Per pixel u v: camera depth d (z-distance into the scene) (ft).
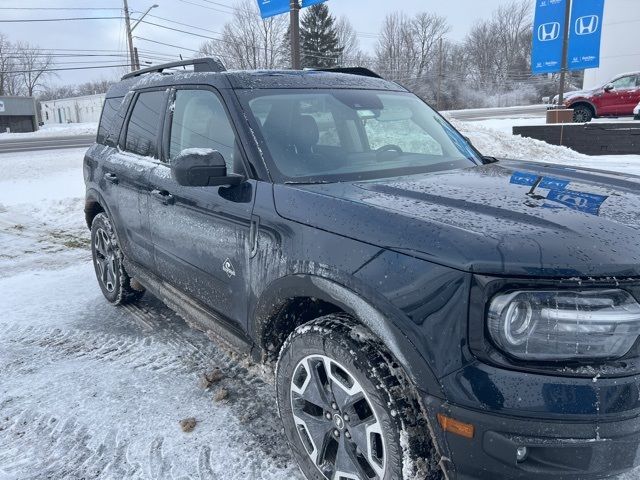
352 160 9.57
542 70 61.05
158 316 14.73
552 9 58.65
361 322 6.94
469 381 5.63
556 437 5.44
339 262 6.77
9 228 27.04
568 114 57.98
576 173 9.59
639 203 7.48
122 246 13.75
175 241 10.65
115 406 10.38
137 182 12.09
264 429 9.53
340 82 11.35
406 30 271.28
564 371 5.53
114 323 14.35
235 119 9.34
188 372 11.64
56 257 21.42
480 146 45.91
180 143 11.03
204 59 11.56
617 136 45.29
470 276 5.64
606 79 101.45
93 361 12.27
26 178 45.60
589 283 5.52
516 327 5.57
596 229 6.20
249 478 8.30
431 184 8.23
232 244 8.80
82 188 37.78
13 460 8.89
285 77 10.73
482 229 6.09
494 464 5.64
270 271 7.88
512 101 257.96
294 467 8.52
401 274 6.14
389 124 10.84
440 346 5.81
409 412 6.22
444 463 6.02
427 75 271.69
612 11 98.22
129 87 14.37
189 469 8.54
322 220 7.20
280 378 7.99
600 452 5.51
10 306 15.84
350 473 7.00
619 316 5.54
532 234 5.96
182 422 9.71
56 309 15.51
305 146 9.30
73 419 10.00
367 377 6.45
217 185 8.46
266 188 8.34
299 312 8.23
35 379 11.52
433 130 11.39
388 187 7.99
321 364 7.36
